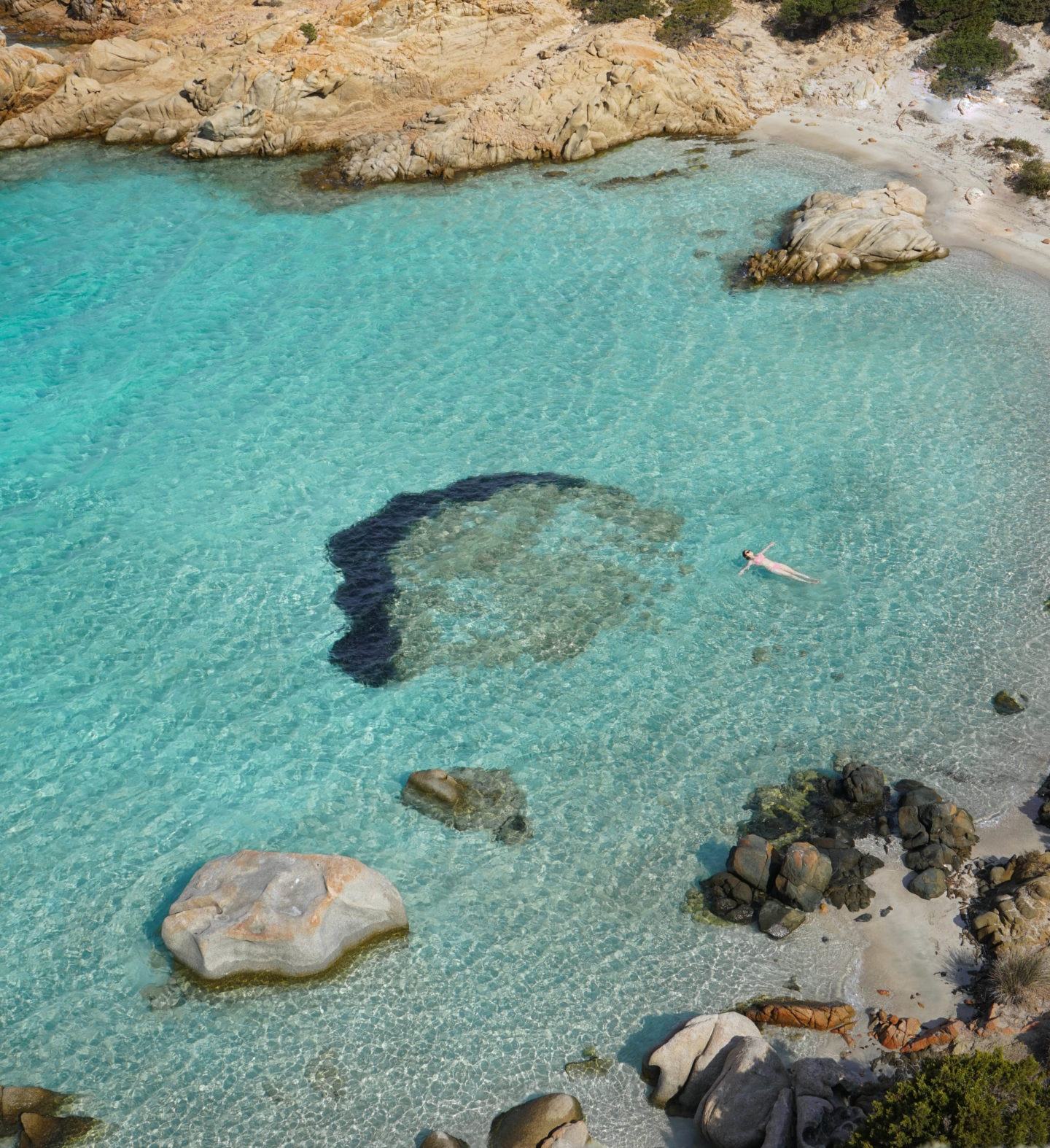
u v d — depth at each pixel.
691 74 53.47
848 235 41.47
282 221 48.31
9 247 47.09
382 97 55.66
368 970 20.14
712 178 48.81
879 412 34.50
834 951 19.95
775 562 29.27
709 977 19.72
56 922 21.31
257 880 20.56
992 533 29.67
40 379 38.38
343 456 34.19
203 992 19.86
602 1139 17.38
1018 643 26.45
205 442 35.00
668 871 21.84
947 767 23.58
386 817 23.20
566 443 34.25
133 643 27.83
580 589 28.91
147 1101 18.25
